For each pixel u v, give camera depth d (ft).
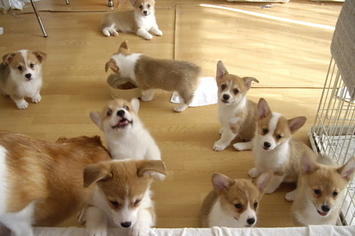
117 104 3.76
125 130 3.64
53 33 6.69
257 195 3.24
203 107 5.10
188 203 3.92
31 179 2.78
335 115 4.43
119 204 2.77
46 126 4.82
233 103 4.11
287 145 3.75
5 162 2.67
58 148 3.12
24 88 4.93
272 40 6.44
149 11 6.48
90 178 2.65
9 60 4.85
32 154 2.88
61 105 5.14
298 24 6.88
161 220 3.77
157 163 2.83
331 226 2.79
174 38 6.52
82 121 4.89
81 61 5.97
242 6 7.47
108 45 6.36
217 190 3.34
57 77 5.64
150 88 5.02
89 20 7.09
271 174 3.27
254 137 4.14
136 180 2.79
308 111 4.95
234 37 6.52
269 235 2.75
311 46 6.27
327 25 6.84
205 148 4.52
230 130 4.35
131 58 4.94
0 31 6.67
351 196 3.73
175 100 5.22
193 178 4.17
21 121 4.90
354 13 3.27
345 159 3.82
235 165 4.32
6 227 2.91
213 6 7.48
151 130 4.75
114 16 6.67
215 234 2.77
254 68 5.75
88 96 5.30
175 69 4.77
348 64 3.30
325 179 3.19
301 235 2.75
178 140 4.63
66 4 7.57
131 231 2.81
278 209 3.85
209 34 6.61
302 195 3.39
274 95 5.22
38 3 7.59
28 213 2.82
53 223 3.11
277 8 7.39
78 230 2.86
